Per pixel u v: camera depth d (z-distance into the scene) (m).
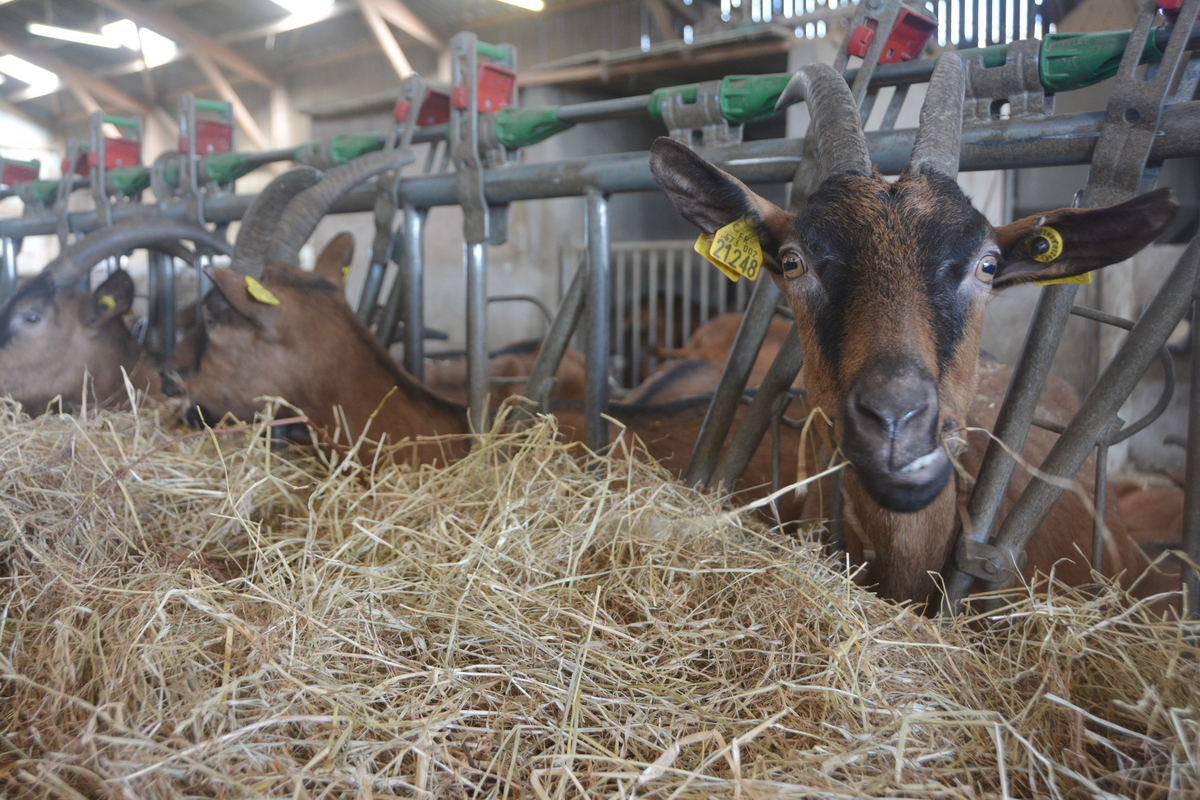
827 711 1.51
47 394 3.91
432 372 5.34
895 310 1.70
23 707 1.42
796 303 1.95
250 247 3.03
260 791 1.21
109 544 2.11
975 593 2.14
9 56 19.31
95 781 1.21
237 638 1.59
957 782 1.36
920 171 1.88
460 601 1.76
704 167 2.11
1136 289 5.83
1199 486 2.03
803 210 1.92
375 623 1.72
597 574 1.90
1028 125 2.30
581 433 3.29
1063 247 1.96
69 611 1.66
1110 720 1.54
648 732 1.47
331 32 16.25
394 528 2.14
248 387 2.96
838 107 2.10
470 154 3.36
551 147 12.01
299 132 18.11
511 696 1.57
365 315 4.07
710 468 2.76
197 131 4.81
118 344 4.18
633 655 1.66
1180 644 1.62
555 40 13.70
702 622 1.74
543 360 3.26
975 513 2.15
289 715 1.38
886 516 1.93
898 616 1.77
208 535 2.17
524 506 2.21
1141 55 2.18
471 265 3.46
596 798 1.29
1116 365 2.03
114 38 16.69
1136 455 5.75
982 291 1.84
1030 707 1.52
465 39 3.30
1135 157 2.11
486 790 1.36
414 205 3.76
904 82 2.57
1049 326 2.11
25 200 6.12
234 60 17.16
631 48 12.89
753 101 2.77
